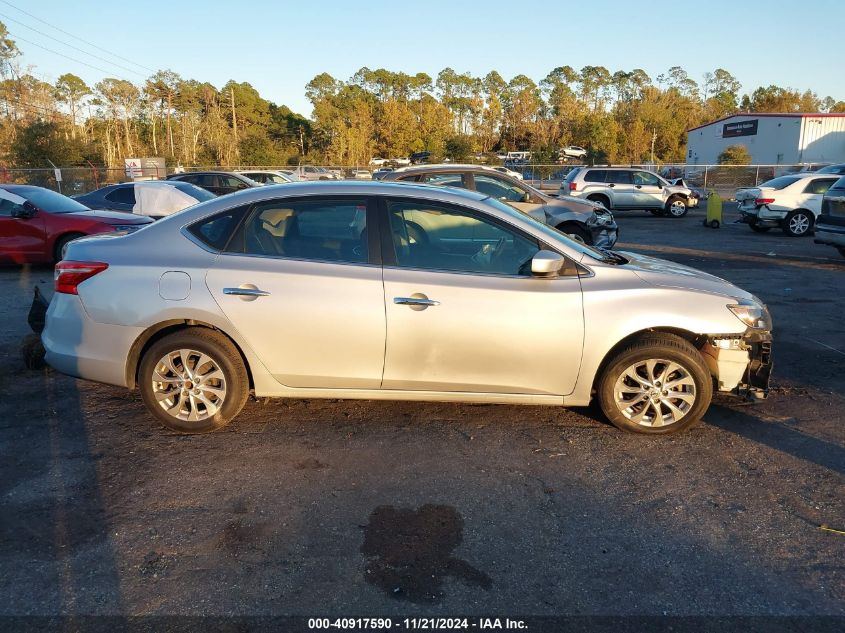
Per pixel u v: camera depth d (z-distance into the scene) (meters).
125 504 3.47
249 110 79.56
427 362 4.11
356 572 2.91
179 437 4.29
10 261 10.12
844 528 3.29
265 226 4.23
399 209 4.23
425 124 69.75
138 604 2.70
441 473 3.83
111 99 65.31
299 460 3.98
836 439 4.33
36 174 31.41
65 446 4.16
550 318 4.06
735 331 4.18
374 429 4.43
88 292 4.21
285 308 4.07
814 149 43.59
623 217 23.58
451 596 2.76
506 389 4.18
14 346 6.30
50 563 2.97
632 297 4.14
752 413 4.77
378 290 4.05
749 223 17.55
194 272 4.13
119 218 10.66
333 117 68.56
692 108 79.19
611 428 4.46
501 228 4.26
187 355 4.20
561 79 100.19
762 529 3.28
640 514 3.41
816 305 8.35
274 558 3.01
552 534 3.22
